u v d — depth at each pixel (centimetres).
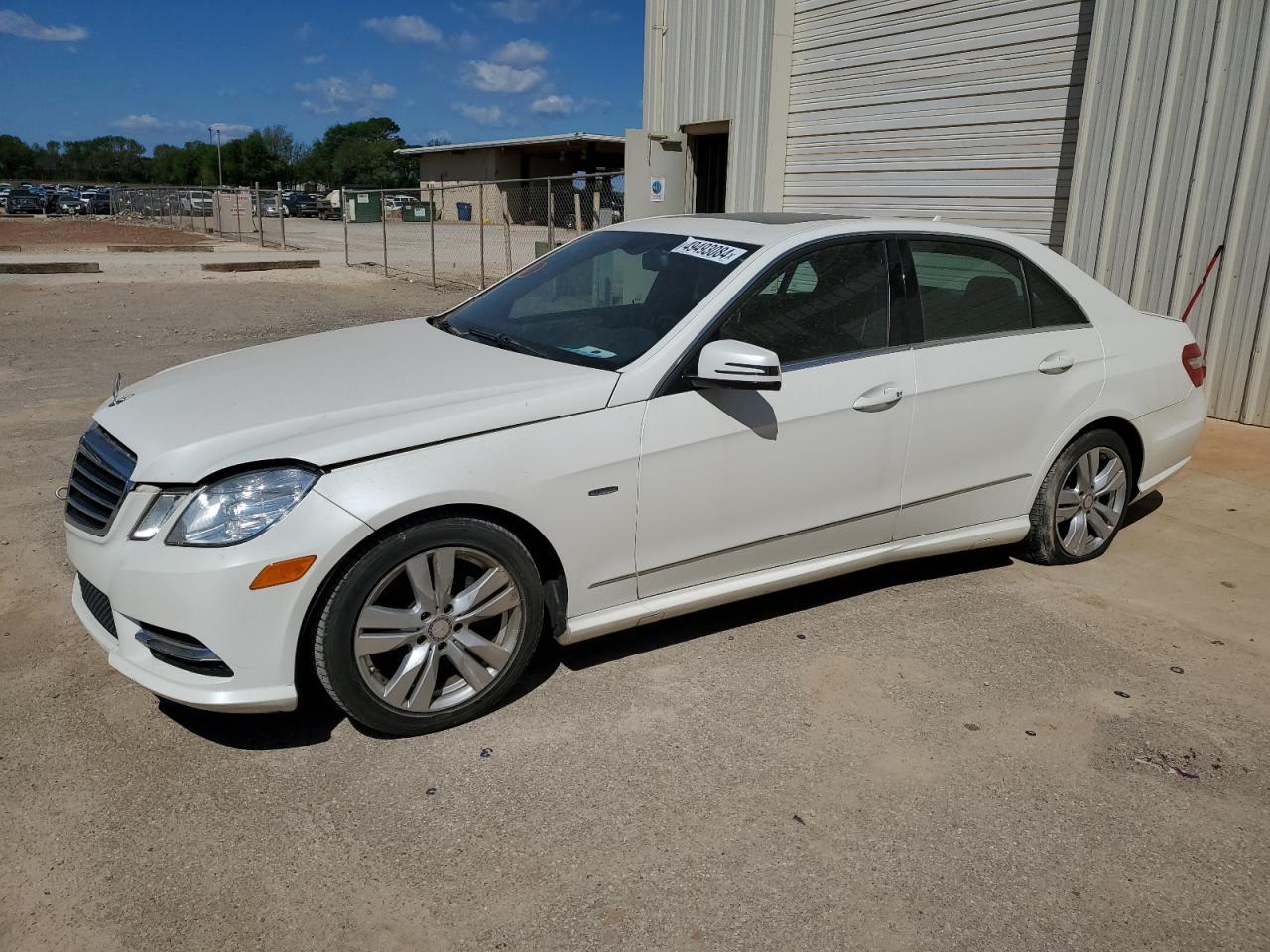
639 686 353
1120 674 370
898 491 396
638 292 388
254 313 1392
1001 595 436
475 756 309
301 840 270
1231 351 696
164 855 264
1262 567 473
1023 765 310
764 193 1114
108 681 352
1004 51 836
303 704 339
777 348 364
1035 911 249
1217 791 300
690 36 1199
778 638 392
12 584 432
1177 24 684
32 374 902
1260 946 240
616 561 340
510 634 328
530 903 248
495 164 5453
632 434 332
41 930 238
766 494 362
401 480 294
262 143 11094
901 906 249
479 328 412
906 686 356
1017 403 419
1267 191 656
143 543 290
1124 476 471
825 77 1033
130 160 12938
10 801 285
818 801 290
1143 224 725
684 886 255
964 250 420
